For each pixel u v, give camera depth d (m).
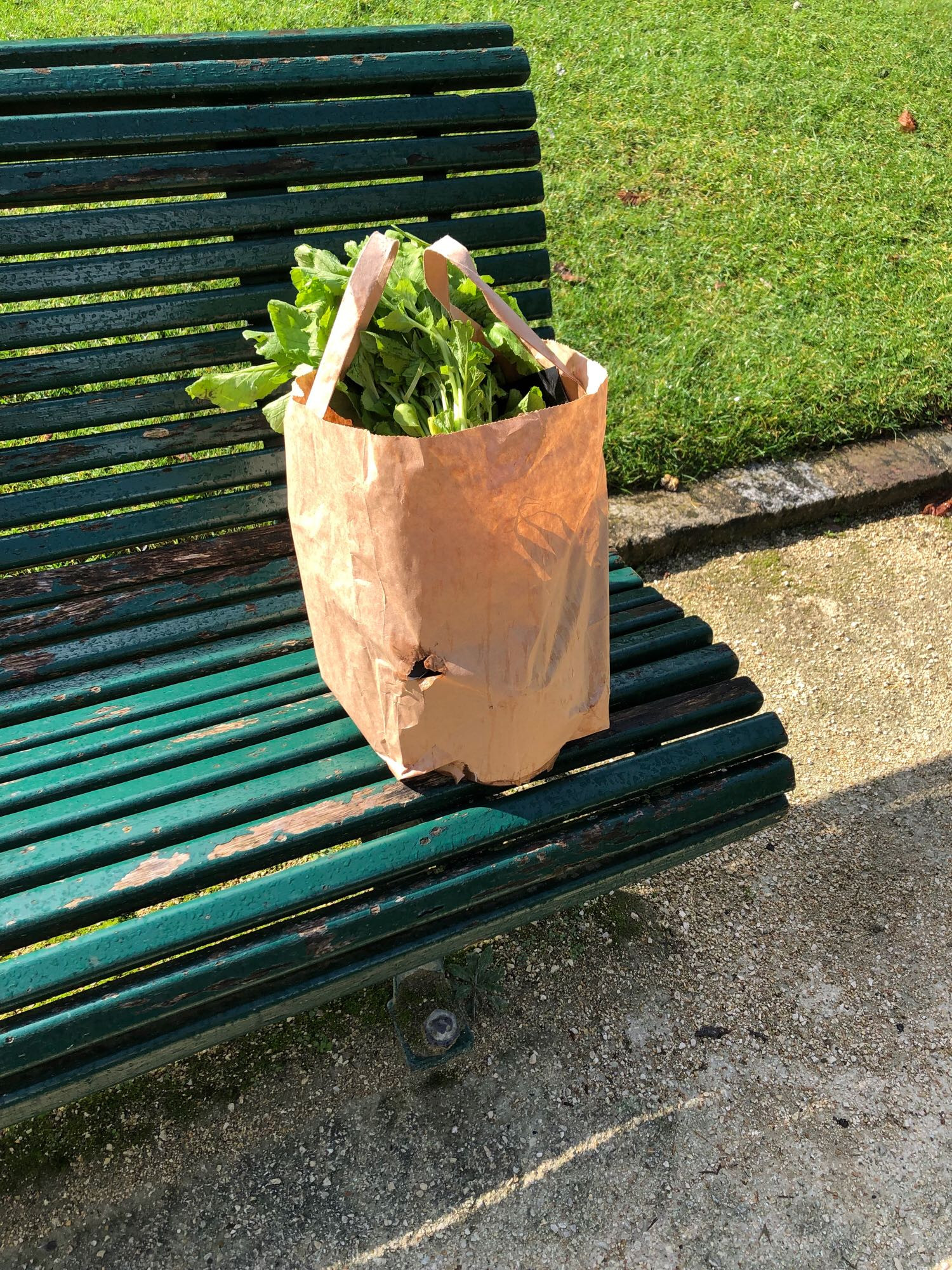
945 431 3.33
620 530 2.80
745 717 1.72
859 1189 1.71
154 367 1.82
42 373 1.74
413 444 1.16
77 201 1.71
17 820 1.40
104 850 1.36
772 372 3.27
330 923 1.34
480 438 1.19
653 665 1.74
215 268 1.82
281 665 1.72
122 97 1.71
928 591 2.95
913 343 3.47
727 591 2.86
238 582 1.87
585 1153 1.72
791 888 2.20
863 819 2.36
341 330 1.26
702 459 3.03
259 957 1.31
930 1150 1.77
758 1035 1.92
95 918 1.30
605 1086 1.82
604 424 1.33
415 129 1.91
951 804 2.41
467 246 2.01
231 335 1.86
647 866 1.59
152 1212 1.62
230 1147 1.70
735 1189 1.69
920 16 5.52
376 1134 1.73
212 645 1.77
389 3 4.61
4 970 1.22
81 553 1.83
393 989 1.81
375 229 1.94
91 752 1.53
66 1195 1.63
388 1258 1.58
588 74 4.50
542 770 1.51
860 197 4.11
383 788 1.48
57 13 4.33
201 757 1.53
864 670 2.71
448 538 1.23
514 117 1.99
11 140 1.63
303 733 1.57
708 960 2.04
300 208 1.85
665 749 1.58
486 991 1.91
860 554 3.03
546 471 1.26
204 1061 1.81
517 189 2.02
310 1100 1.77
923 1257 1.63
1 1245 1.58
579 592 1.42
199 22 4.31
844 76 4.82
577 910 2.09
